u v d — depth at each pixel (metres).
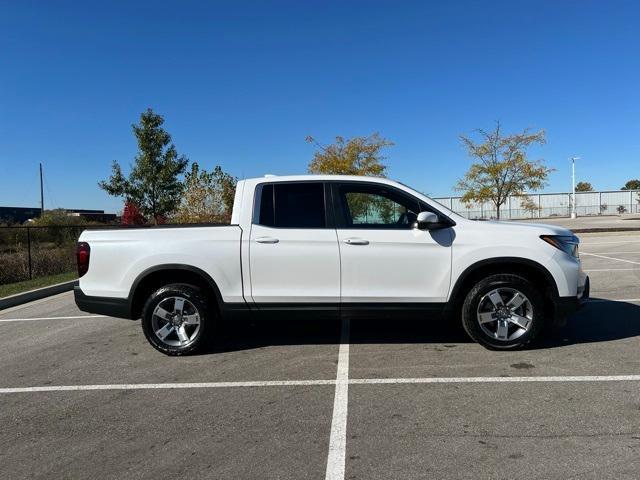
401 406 4.29
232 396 4.63
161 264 5.68
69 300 10.38
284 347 6.09
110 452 3.66
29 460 3.57
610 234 23.97
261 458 3.50
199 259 5.65
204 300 5.75
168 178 24.06
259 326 7.11
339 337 6.46
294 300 5.62
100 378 5.24
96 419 4.23
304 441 3.72
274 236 5.63
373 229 5.64
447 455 3.46
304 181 5.84
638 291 8.99
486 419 3.99
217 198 23.31
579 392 4.46
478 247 5.56
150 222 24.05
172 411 4.34
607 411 4.07
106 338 6.87
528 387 4.61
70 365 5.71
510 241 5.55
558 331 6.43
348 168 24.83
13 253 14.99
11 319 8.54
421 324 7.02
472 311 5.60
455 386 4.69
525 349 5.68
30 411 4.44
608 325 6.68
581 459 3.35
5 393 4.89
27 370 5.59
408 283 5.61
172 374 5.28
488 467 3.29
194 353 5.88
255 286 5.66
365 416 4.12
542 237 5.59
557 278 5.54
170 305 5.82
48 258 14.81
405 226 5.69
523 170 22.55
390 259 5.57
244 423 4.06
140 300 6.00
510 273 5.69
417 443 3.64
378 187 5.79
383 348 5.93
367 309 5.62
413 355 5.64
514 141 22.80
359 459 3.45
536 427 3.83
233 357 5.77
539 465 3.29
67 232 20.66
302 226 5.68
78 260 5.91
